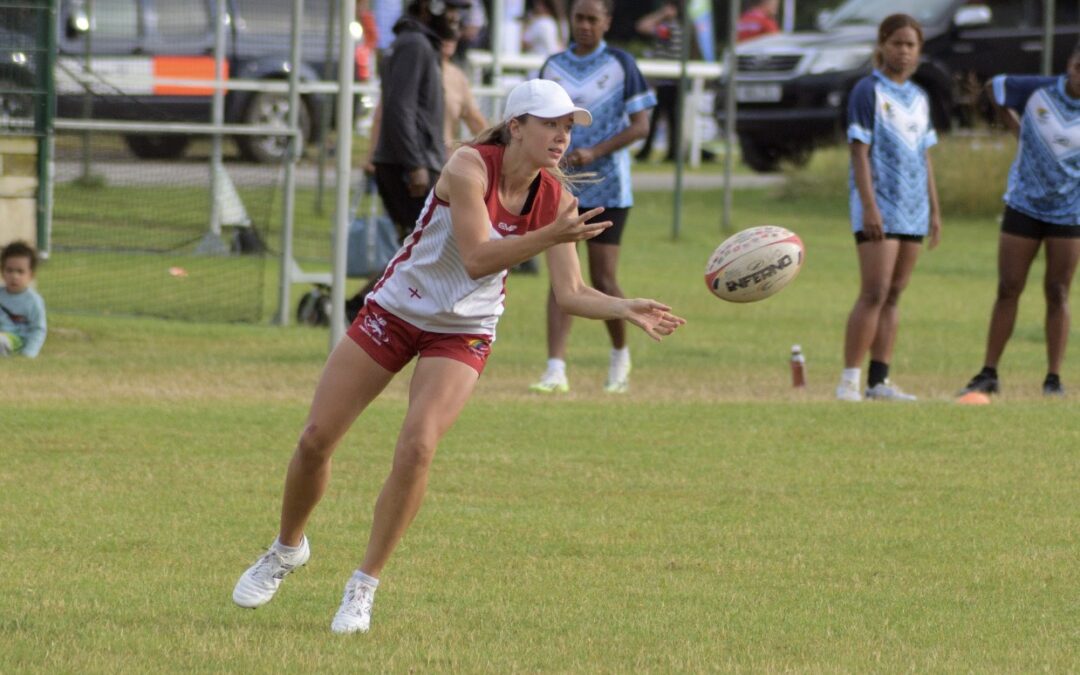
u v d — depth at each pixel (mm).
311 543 23594
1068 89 37406
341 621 19062
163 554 22734
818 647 18688
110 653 17969
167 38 80562
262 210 68438
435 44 43000
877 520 25484
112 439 30484
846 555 23328
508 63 95938
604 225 18141
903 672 17703
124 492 26359
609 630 19312
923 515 25844
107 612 19719
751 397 38281
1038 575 22312
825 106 92500
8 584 20938
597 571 22234
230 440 30750
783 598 20984
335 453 29922
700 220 82188
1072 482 28406
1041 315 56250
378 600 20641
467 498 26625
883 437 32344
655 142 120062
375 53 87312
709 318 53500
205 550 23016
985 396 38188
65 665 17422
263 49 82312
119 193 64000
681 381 41094
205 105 80062
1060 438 32375
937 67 89625
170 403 34656
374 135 47438
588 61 38500
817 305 57281
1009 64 88500
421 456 18812
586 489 27469
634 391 39094
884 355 38344
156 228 60031
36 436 30484
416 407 19047
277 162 72500
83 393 35781
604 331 50812
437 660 17922
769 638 19078
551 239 18094
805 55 93500
